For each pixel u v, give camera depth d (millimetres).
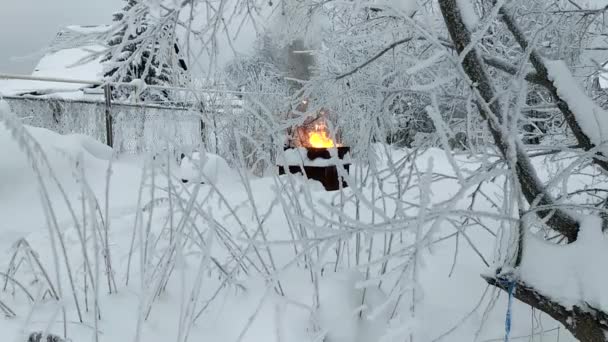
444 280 2410
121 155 5898
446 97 2609
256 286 2182
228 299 2137
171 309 2078
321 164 5086
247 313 1997
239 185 4676
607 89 2896
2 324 1780
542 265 1646
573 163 1705
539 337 2041
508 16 1988
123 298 2092
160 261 2049
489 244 2850
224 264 2254
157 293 2098
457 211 1443
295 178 2412
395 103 3572
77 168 1685
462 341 1992
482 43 2742
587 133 1806
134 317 1960
